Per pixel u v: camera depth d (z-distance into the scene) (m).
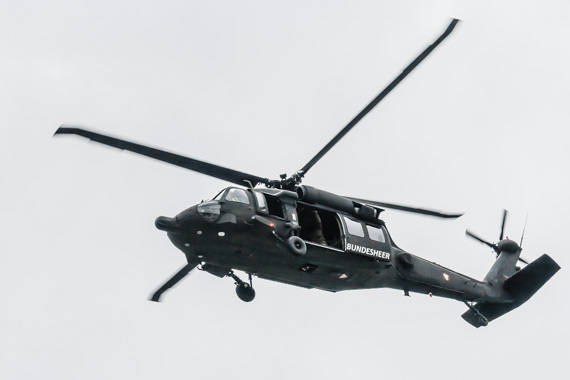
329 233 82.62
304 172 82.69
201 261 77.56
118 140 74.31
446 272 92.88
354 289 85.50
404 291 88.88
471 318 99.75
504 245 103.69
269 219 76.19
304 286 82.88
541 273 99.62
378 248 83.38
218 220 74.31
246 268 78.38
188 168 79.38
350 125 79.44
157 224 74.50
